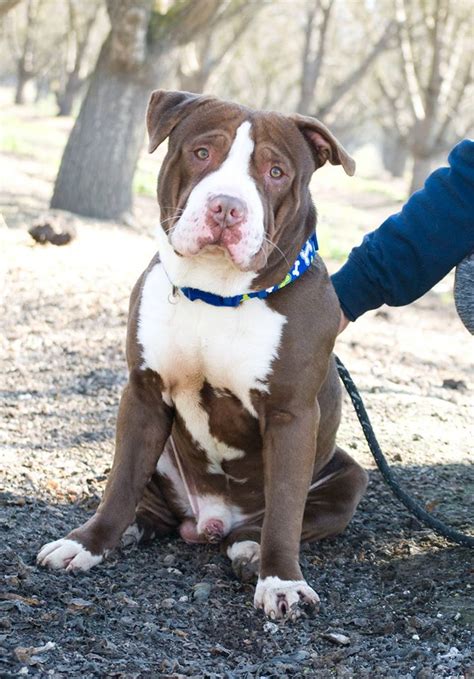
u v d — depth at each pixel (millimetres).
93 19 43562
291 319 3760
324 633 3434
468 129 35094
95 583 3723
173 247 3590
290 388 3768
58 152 24469
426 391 7504
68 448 5402
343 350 8570
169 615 3535
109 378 6805
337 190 27266
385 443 5910
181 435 4121
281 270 3719
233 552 4086
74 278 9578
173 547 4348
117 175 13344
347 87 29078
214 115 3684
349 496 4449
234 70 52000
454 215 4203
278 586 3609
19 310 8367
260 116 3693
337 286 4492
